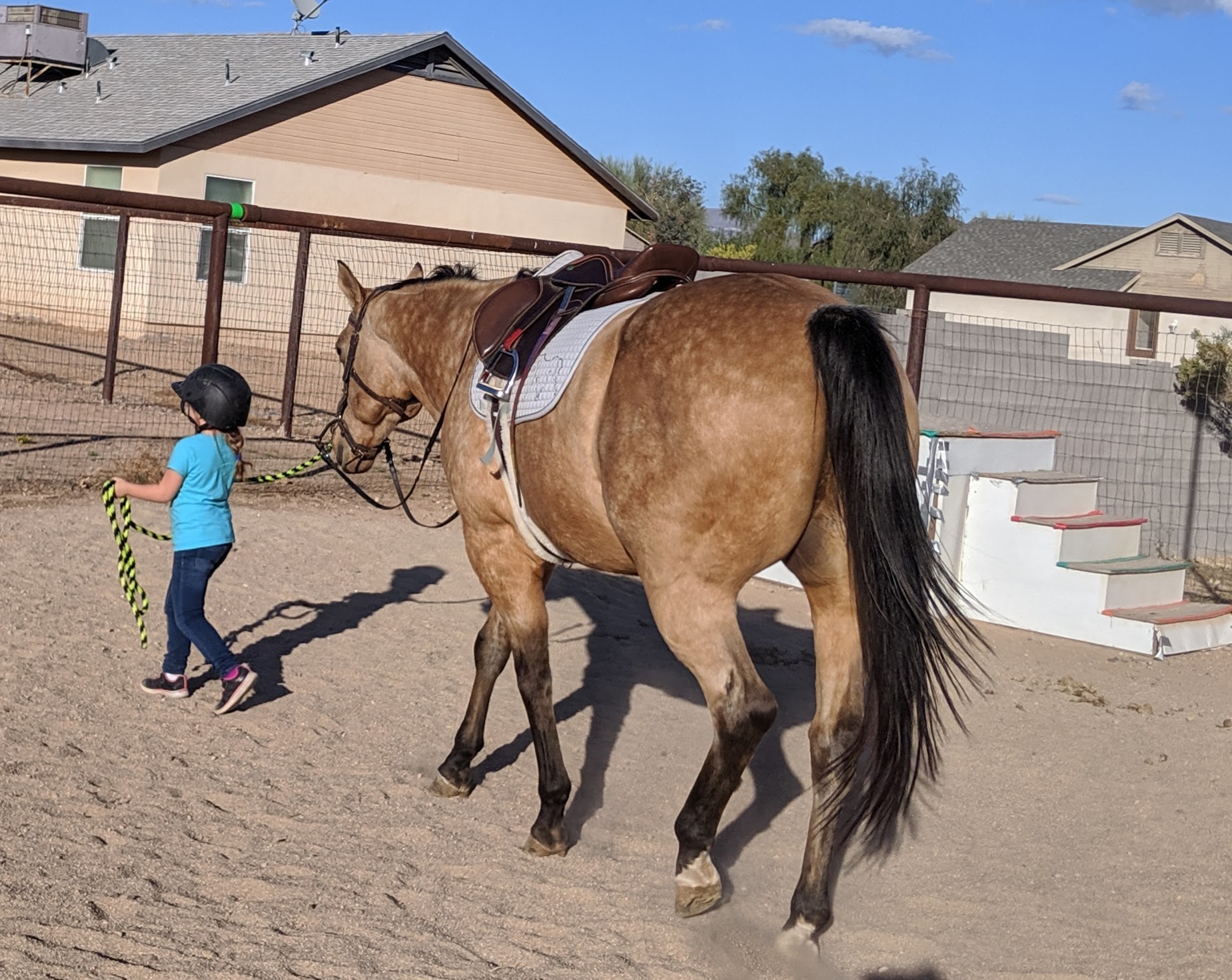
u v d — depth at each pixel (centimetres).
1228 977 373
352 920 380
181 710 556
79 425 1209
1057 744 600
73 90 2581
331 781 498
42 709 533
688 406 350
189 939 358
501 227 2581
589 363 389
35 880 383
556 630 743
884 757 334
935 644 336
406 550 870
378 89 2367
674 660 700
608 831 471
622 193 2708
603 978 357
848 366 330
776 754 567
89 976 329
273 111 2252
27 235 2172
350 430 585
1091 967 380
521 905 404
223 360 1856
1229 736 621
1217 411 1375
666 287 436
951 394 1447
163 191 2145
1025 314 3369
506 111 2538
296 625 693
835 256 5103
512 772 527
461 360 504
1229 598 958
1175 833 495
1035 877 450
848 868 454
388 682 620
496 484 438
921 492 818
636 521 366
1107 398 1405
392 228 1072
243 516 912
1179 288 3425
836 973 373
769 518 350
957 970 376
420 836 453
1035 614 813
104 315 1839
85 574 730
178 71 2592
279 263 2189
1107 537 836
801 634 780
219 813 455
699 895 372
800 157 5244
